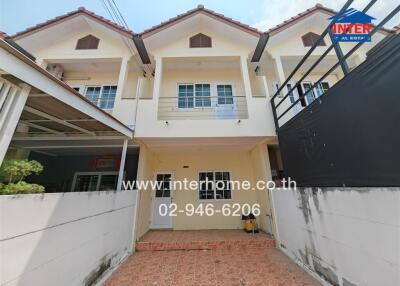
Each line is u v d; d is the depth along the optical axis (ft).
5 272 4.49
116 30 15.69
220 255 12.80
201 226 18.89
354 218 6.77
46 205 5.86
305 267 10.09
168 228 18.74
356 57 16.69
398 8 5.34
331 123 8.20
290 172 12.03
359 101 6.69
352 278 6.83
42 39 16.33
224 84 19.65
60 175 18.89
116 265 10.89
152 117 14.35
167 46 16.99
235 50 16.78
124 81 15.70
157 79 15.71
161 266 11.18
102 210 9.39
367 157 6.35
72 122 10.27
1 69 4.94
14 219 4.79
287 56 16.74
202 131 14.15
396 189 5.29
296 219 11.07
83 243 7.70
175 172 20.35
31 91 6.68
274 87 19.45
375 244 5.90
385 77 5.73
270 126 14.34
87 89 19.34
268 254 12.71
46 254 5.75
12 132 5.53
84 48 17.07
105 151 17.99
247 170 20.35
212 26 17.49
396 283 5.23
